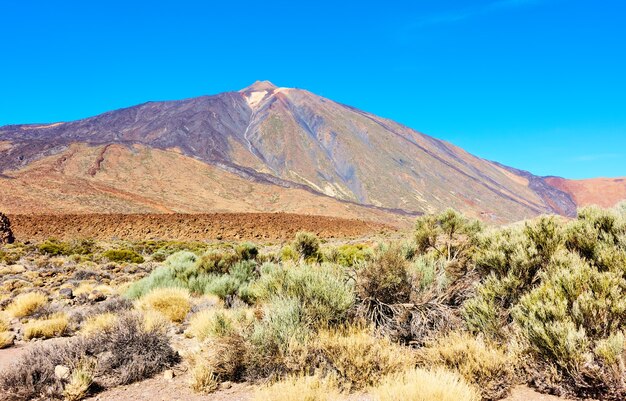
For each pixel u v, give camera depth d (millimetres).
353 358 4379
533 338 4129
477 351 4270
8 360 5848
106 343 5449
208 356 4957
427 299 5559
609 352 3609
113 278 16000
